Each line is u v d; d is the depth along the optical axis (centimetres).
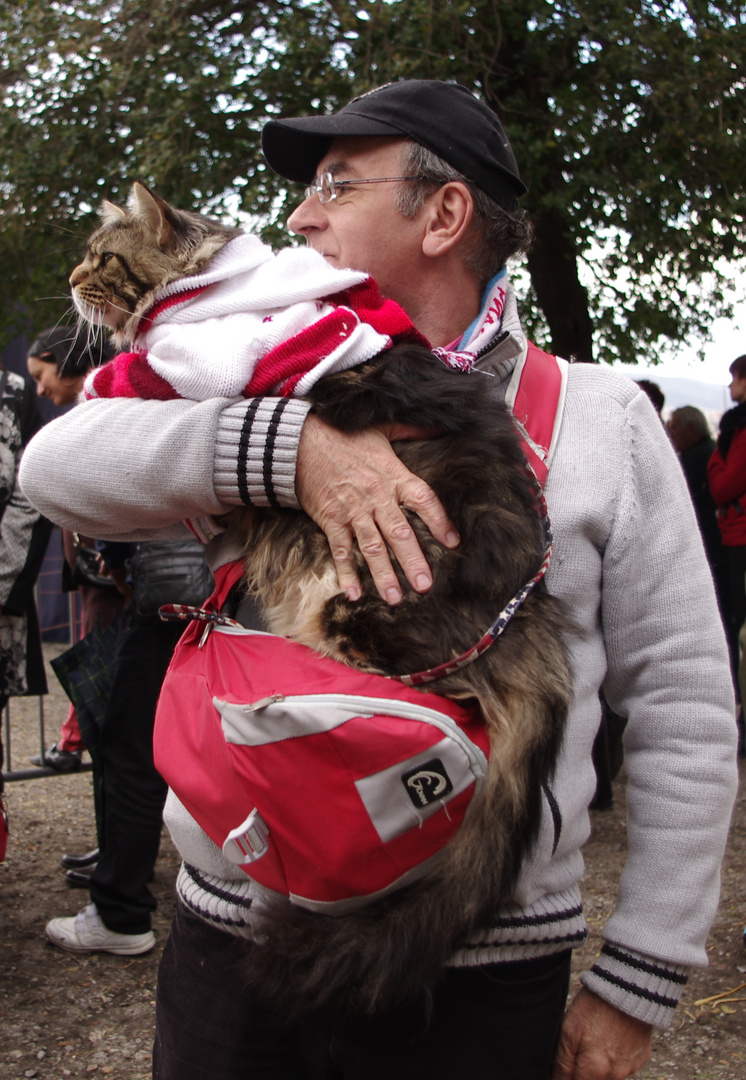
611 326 756
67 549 456
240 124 617
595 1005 130
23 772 418
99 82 606
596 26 575
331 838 105
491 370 140
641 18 595
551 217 646
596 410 135
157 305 147
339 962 107
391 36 564
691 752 130
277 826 108
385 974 106
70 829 442
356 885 107
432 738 104
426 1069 122
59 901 363
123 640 314
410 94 141
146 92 596
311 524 135
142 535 145
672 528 133
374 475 125
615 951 129
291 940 110
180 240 169
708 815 128
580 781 131
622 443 133
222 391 126
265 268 142
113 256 173
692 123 569
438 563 125
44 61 616
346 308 136
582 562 130
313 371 127
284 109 609
